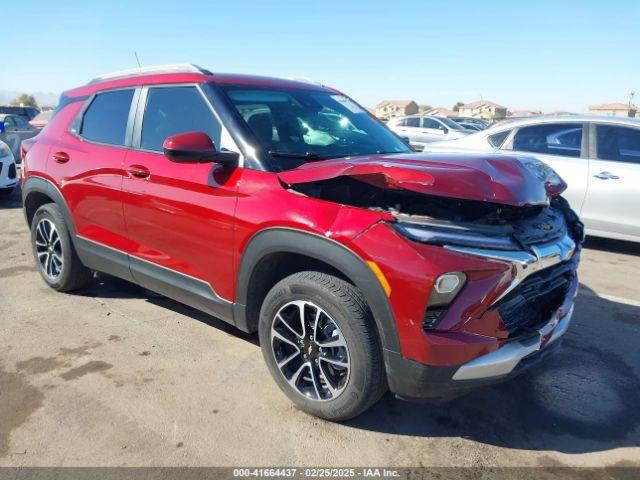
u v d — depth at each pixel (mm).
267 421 2748
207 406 2867
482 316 2258
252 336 3725
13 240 6230
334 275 2584
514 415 2883
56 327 3803
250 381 3129
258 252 2736
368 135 3639
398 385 2404
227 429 2676
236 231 2832
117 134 3715
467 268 2193
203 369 3254
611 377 3311
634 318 4230
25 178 4438
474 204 2426
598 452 2584
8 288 4574
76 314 4043
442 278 2180
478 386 2350
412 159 2559
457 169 2379
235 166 2904
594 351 3658
